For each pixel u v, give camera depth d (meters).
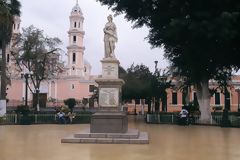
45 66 53.25
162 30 30.02
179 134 20.52
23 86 81.12
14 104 72.00
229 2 25.25
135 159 10.97
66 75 83.12
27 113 32.88
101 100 17.28
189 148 13.83
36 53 50.34
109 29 18.16
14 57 53.50
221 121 28.97
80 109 57.47
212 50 28.61
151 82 44.56
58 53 53.75
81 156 11.55
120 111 17.44
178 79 49.84
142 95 46.56
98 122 16.78
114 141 15.55
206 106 31.45
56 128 26.28
